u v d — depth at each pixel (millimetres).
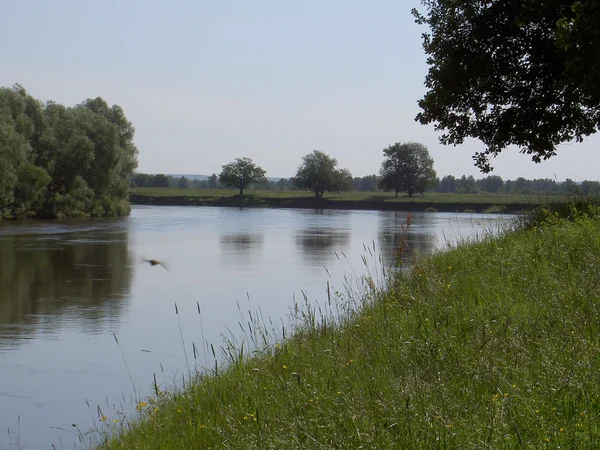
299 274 26016
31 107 61656
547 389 4594
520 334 5984
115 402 10281
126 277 25625
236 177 140500
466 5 19531
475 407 4547
